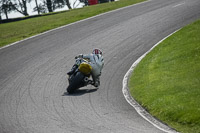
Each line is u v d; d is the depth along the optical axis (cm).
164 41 6141
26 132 2853
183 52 4994
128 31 7431
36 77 4981
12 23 12462
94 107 3441
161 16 8306
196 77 3888
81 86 3997
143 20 8225
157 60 5078
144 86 4050
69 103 3619
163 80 4084
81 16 10256
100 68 4159
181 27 6944
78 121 3027
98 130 2762
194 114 2866
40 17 13150
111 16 9394
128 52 5975
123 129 2753
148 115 3141
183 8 8744
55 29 8719
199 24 6425
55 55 6244
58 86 4409
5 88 4575
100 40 7006
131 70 4988
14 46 7356
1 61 6272
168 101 3288
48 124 3002
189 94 3378
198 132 2597
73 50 6475
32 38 7969
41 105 3625
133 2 11575
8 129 2966
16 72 5409
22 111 3469
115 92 4000
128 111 3272
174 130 2709
